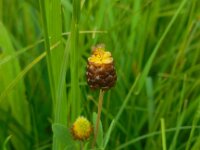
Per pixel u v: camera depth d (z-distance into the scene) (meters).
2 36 0.11
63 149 0.08
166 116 0.12
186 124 0.12
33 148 0.12
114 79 0.07
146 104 0.12
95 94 0.11
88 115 0.11
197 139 0.10
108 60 0.07
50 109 0.12
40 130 0.12
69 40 0.08
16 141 0.12
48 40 0.08
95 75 0.07
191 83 0.12
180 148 0.11
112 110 0.12
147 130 0.12
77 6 0.07
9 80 0.11
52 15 0.08
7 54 0.11
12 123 0.12
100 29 0.12
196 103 0.11
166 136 0.11
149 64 0.11
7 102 0.12
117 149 0.10
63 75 0.08
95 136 0.08
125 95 0.12
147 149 0.11
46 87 0.12
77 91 0.08
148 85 0.12
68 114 0.09
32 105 0.12
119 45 0.12
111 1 0.12
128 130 0.11
